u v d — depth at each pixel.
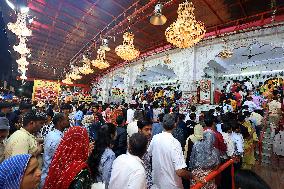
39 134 3.90
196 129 4.26
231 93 11.65
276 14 9.63
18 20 9.08
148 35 13.39
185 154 4.23
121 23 11.66
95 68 22.61
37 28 13.60
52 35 14.61
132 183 1.84
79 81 30.89
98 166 2.36
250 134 5.37
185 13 5.99
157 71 17.77
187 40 6.19
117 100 20.70
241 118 5.55
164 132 2.82
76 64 21.33
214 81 14.64
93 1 10.09
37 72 28.41
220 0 8.94
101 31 13.00
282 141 6.31
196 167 3.07
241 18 10.39
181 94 12.44
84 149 1.93
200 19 10.71
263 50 12.11
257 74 13.97
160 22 6.39
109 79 21.92
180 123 5.45
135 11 10.16
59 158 1.80
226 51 10.45
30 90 29.45
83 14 11.30
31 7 10.77
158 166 2.66
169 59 13.59
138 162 1.97
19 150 2.53
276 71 13.33
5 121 2.65
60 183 1.65
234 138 4.38
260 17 10.21
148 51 15.70
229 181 3.55
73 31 13.61
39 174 1.28
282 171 5.70
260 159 6.38
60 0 10.05
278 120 8.01
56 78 32.31
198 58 12.12
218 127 5.11
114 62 20.50
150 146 2.89
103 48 12.24
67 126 3.02
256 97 10.34
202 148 3.11
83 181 1.67
